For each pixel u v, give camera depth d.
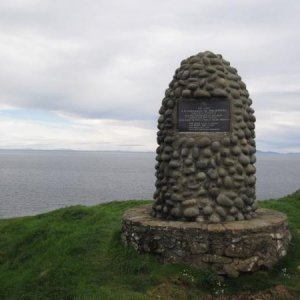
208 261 7.43
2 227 12.43
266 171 122.94
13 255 10.03
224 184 8.09
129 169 131.50
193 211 7.98
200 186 8.09
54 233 10.16
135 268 7.50
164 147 8.61
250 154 8.53
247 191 8.33
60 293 7.13
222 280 7.29
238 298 6.90
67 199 43.31
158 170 8.85
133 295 6.66
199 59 8.52
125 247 8.22
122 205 13.41
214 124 8.24
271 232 7.73
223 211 8.00
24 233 11.27
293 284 7.19
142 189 55.53
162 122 8.78
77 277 7.50
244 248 7.44
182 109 8.38
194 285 7.09
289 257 8.01
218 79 8.30
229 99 8.26
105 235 9.20
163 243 7.67
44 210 34.66
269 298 6.88
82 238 9.16
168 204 8.30
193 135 8.28
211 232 7.43
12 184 64.38
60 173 103.12
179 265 7.46
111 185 63.41
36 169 126.62
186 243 7.52
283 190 53.59
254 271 7.48
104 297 6.64
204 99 8.28
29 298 7.25
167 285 6.98
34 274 8.18
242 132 8.35
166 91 8.88
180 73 8.60
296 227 9.74
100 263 7.90
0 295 7.80
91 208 12.55
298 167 164.75
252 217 8.36
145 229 7.88
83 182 70.06
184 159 8.23
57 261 8.30
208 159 8.13
